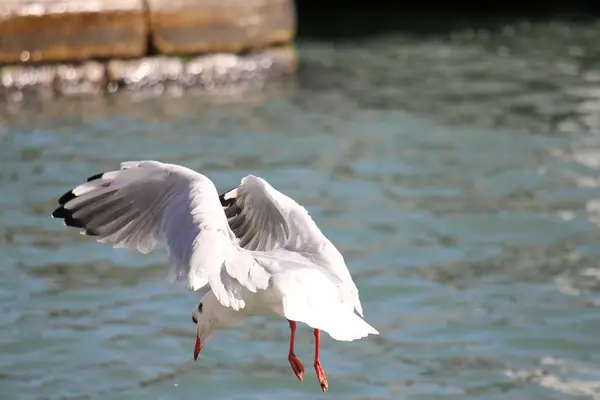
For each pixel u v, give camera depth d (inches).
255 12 811.4
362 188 593.3
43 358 407.5
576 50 951.6
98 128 685.3
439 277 488.7
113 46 767.7
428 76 856.9
